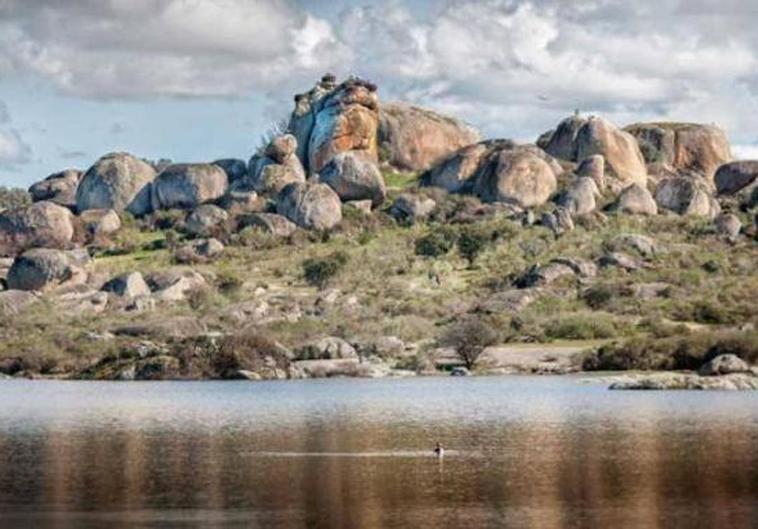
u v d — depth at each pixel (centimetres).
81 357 14975
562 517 5400
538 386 12038
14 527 5303
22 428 8862
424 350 14712
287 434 8350
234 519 5428
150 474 6612
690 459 6888
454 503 5728
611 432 8138
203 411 10062
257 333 14675
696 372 12488
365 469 6719
